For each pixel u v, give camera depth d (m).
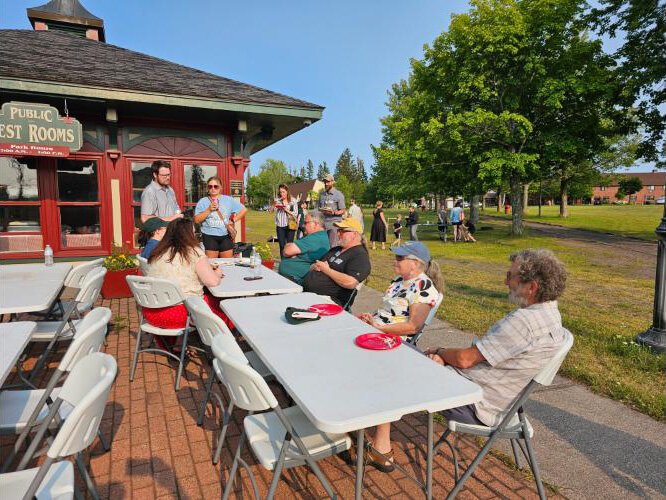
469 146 16.89
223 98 7.39
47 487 1.74
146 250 4.81
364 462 2.64
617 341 4.75
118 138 7.62
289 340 2.45
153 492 2.41
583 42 16.56
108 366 1.77
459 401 1.79
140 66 8.39
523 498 2.40
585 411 3.37
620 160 27.66
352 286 4.11
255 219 37.09
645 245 16.08
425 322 3.01
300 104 8.09
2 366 1.99
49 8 10.51
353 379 1.94
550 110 16.52
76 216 7.50
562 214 31.36
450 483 2.53
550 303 2.23
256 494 2.07
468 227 18.23
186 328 3.62
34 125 6.42
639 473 2.62
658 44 14.12
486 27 16.31
